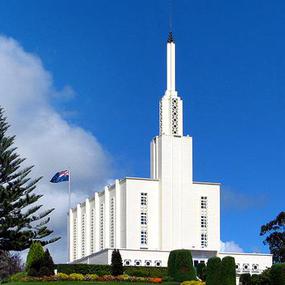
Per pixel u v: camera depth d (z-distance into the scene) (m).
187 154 132.50
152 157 134.25
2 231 94.56
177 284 86.88
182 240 129.50
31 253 87.56
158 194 130.00
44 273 86.38
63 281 84.38
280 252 134.50
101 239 136.88
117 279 86.94
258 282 84.38
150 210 129.12
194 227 130.75
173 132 132.50
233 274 74.56
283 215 137.12
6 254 124.06
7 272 122.81
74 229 151.12
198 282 83.31
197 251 128.50
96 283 83.06
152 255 118.88
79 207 148.25
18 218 94.62
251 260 122.94
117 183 131.50
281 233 137.38
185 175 131.75
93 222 140.88
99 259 120.75
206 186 133.12
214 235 131.88
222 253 125.75
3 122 97.00
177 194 130.62
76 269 90.62
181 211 130.38
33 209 95.62
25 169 96.81
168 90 134.38
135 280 86.69
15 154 96.56
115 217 130.88
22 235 94.75
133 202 127.69
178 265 90.38
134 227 127.12
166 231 128.38
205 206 132.50
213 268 75.56
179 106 133.50
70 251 151.12
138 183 128.75
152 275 93.44
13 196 94.44
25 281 84.00
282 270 75.25
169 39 136.12
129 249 118.44
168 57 135.62
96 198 139.25
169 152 131.25
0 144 95.88
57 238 95.38
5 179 96.00
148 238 128.00
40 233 95.56
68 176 112.88
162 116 133.00
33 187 96.69
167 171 130.50
